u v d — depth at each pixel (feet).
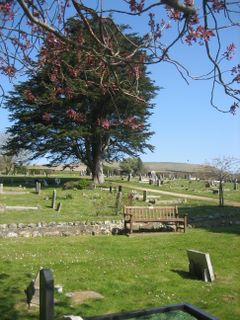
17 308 32.78
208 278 41.73
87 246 58.13
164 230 72.54
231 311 33.63
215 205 108.47
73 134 143.64
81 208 92.32
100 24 19.57
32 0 20.48
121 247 57.98
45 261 47.50
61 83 27.78
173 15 20.66
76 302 34.45
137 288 38.73
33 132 150.61
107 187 149.28
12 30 21.50
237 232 71.46
